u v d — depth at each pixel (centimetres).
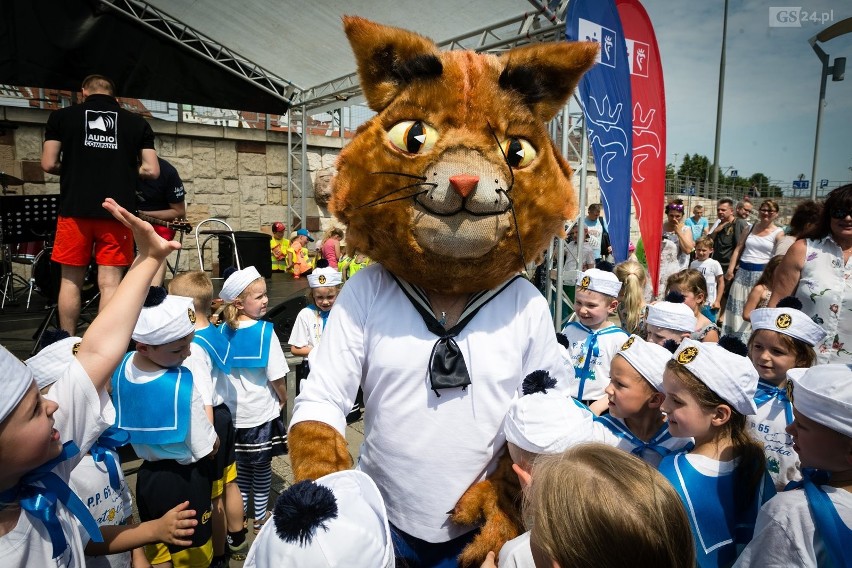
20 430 105
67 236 380
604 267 344
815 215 436
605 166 425
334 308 166
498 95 155
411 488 154
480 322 158
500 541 144
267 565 106
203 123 947
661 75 484
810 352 230
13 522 113
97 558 187
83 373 138
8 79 750
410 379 153
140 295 149
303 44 819
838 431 134
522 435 142
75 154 372
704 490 163
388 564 115
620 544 97
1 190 762
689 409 170
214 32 810
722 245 789
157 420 228
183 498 238
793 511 136
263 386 325
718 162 1941
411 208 149
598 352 304
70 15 771
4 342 455
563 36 555
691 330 297
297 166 1057
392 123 155
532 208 155
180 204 511
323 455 143
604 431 193
